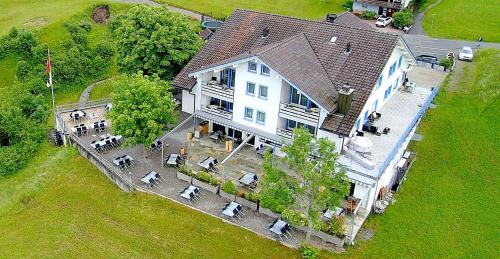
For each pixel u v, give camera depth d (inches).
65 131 2181.3
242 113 2021.4
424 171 2006.6
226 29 2297.0
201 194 1796.3
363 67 1932.8
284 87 1876.2
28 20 3304.6
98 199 1833.2
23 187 2009.1
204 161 1936.5
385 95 2204.7
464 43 3208.7
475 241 1694.1
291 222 1577.3
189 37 2426.2
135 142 1870.1
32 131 2303.2
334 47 2037.4
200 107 2134.6
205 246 1600.6
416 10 3863.2
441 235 1697.8
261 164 1973.4
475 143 2204.7
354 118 1781.5
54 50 3056.1
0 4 3604.8
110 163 1942.7
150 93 1850.4
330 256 1540.4
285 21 2222.0
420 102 2282.2
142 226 1690.5
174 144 2106.3
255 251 1572.3
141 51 2305.6
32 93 2760.8
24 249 1659.7
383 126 2033.7
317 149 1535.4
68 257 1604.3
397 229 1691.7
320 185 1482.5
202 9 3683.6
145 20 2313.0
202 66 2181.3
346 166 1720.0
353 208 1699.1
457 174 2015.3
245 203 1737.2
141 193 1797.5
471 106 2443.4
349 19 2519.7
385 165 1702.8
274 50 1899.6
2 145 2316.7
